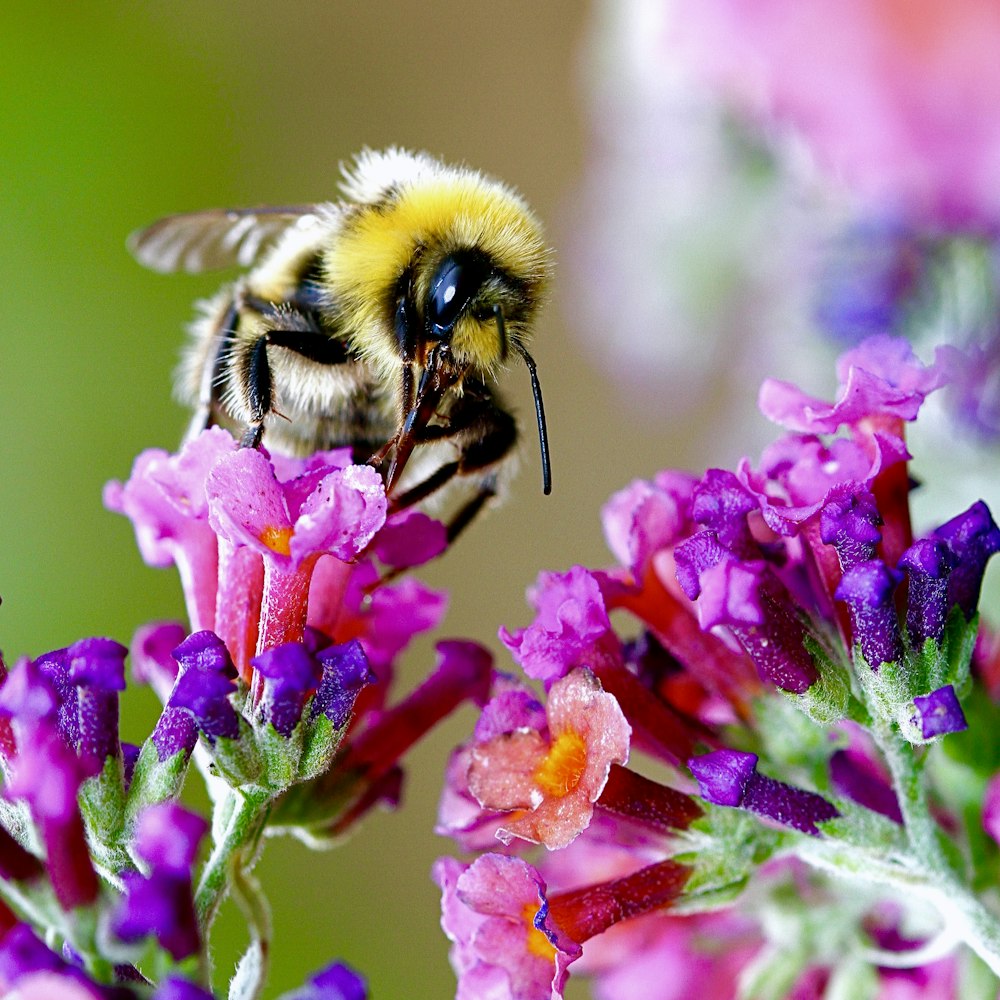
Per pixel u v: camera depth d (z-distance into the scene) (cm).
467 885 14
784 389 15
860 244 19
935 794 15
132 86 36
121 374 34
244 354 16
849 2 18
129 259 34
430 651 35
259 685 14
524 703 14
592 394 36
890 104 18
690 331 23
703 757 14
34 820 14
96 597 32
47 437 33
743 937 16
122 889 14
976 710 15
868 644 14
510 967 14
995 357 18
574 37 40
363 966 30
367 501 14
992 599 18
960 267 18
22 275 34
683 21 19
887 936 16
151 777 14
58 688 14
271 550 14
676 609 15
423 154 16
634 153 23
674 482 15
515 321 16
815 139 18
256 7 38
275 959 29
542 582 15
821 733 15
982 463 18
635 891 15
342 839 15
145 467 15
